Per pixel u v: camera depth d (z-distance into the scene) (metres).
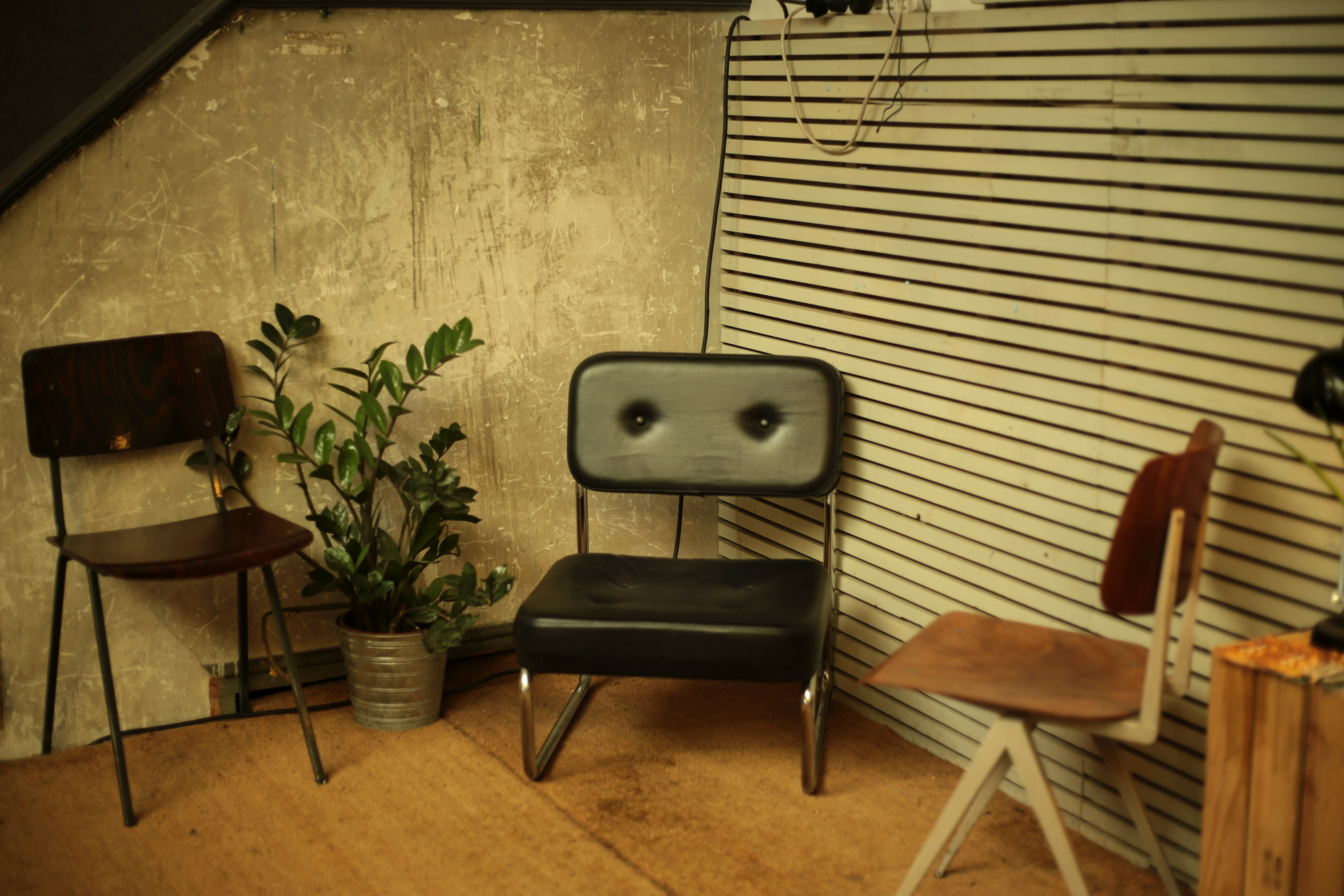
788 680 2.16
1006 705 1.70
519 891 2.00
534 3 2.71
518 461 2.94
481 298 2.82
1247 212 1.79
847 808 2.27
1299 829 1.60
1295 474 1.79
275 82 2.52
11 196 2.31
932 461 2.44
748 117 2.84
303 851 2.12
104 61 3.12
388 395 2.75
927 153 2.33
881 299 2.52
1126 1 1.92
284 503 2.71
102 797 2.31
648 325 3.02
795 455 2.50
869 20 2.42
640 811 2.26
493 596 2.53
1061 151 2.06
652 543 3.13
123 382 2.42
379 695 2.56
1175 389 1.94
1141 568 1.61
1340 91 1.66
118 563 2.11
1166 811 2.04
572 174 2.85
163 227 2.47
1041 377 2.18
